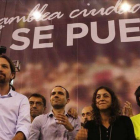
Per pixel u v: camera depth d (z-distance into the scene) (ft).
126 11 12.14
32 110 9.82
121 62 10.82
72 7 12.78
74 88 10.68
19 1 13.38
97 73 10.78
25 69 11.43
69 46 11.68
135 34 11.42
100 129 6.59
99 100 7.18
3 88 5.89
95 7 12.54
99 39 11.60
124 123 6.64
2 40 12.42
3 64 5.91
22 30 12.56
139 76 10.39
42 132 7.60
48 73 11.18
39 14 12.90
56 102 8.38
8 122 5.31
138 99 8.06
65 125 7.44
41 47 11.89
